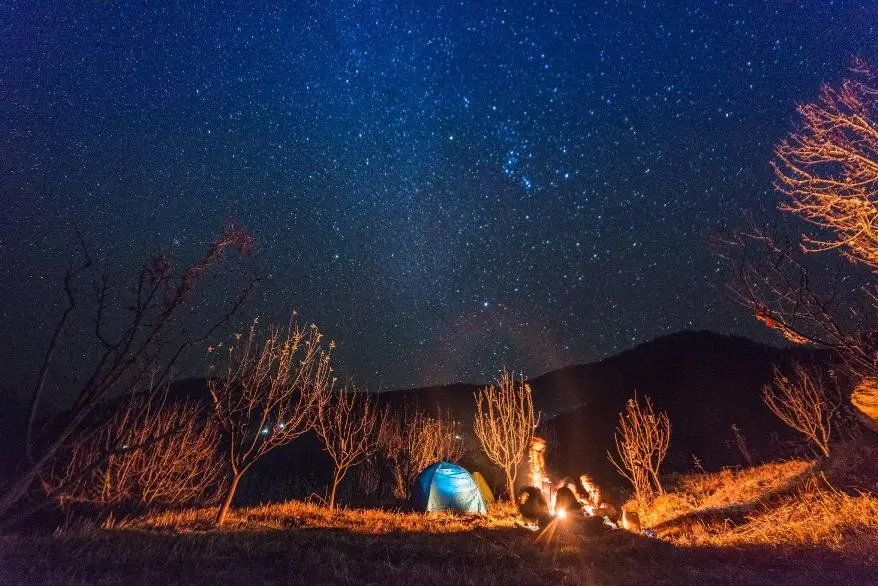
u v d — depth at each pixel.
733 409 33.88
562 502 9.71
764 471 17.80
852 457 12.91
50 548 6.15
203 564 6.25
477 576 6.45
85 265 3.11
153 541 7.26
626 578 6.50
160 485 11.44
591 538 8.70
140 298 3.12
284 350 12.59
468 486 17.44
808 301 4.46
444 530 11.27
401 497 21.61
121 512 10.48
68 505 8.41
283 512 13.80
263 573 6.16
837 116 4.62
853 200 4.36
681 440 31.78
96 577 5.23
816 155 4.63
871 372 4.41
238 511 13.45
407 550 7.97
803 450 19.28
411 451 25.36
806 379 16.52
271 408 12.45
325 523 12.21
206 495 16.80
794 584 5.97
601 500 10.22
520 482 24.33
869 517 8.91
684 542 10.33
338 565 6.84
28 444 2.92
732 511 12.82
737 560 7.53
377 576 6.41
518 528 10.27
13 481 2.92
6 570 5.00
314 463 25.64
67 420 2.97
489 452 20.53
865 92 4.66
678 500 16.81
